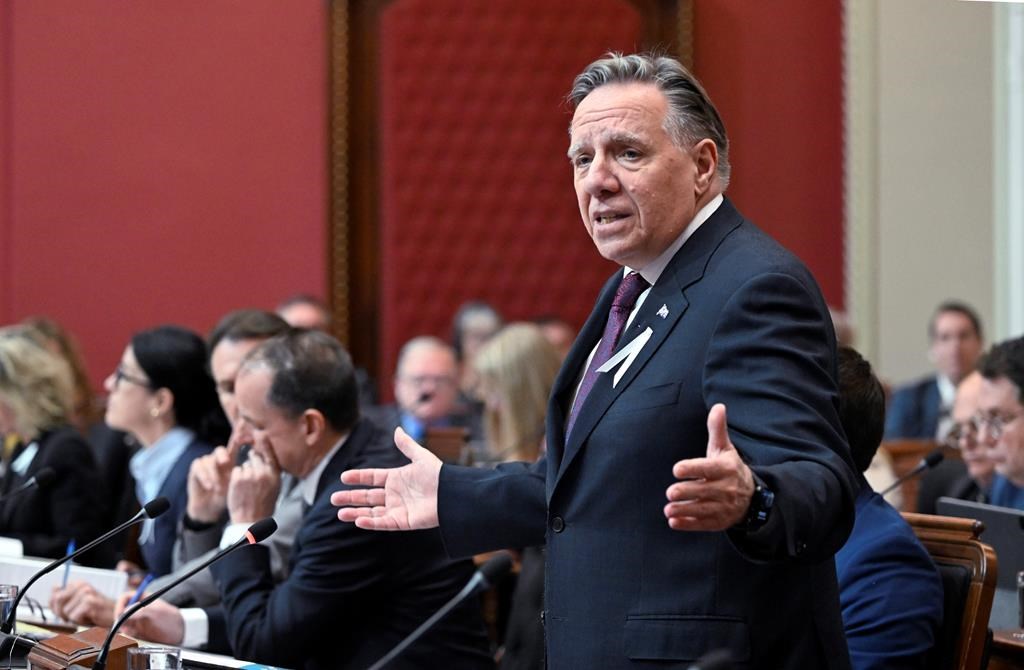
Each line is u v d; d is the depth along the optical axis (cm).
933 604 1024
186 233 3316
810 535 691
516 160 3325
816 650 805
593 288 3344
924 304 3128
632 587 795
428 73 3316
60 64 3297
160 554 1605
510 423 2066
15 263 3300
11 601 1065
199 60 3306
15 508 1788
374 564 1208
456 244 3338
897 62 3112
